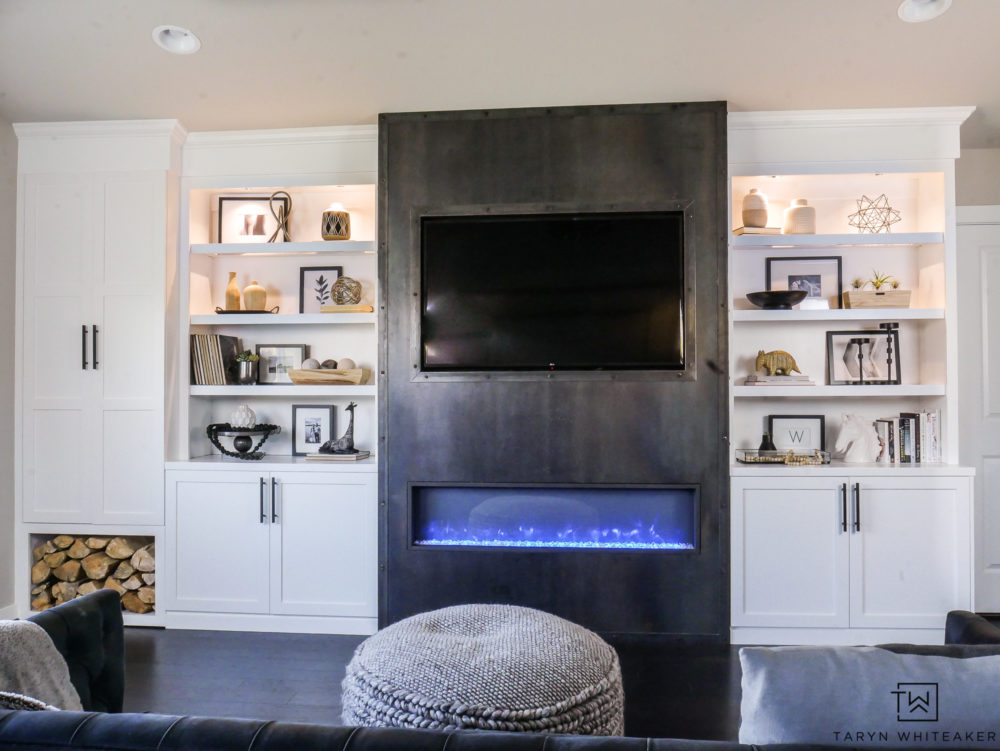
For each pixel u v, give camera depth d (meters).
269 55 3.03
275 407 4.15
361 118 3.69
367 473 3.66
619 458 3.52
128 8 2.66
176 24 2.77
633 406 3.52
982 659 1.05
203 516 3.71
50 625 1.78
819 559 3.46
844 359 3.81
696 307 3.49
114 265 3.77
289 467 3.68
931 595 3.41
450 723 1.70
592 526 3.59
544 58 3.06
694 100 3.49
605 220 3.56
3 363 3.75
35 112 3.61
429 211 3.61
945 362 3.59
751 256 3.95
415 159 3.62
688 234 3.50
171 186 3.81
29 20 2.74
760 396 3.84
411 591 3.57
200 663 3.24
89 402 3.77
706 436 3.48
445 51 2.99
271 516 3.67
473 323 3.60
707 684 2.97
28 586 3.80
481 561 3.55
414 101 3.49
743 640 3.47
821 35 2.87
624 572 3.50
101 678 2.00
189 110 3.58
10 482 3.79
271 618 3.67
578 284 3.57
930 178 3.73
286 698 2.86
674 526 3.56
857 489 3.43
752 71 3.18
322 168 3.84
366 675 1.88
